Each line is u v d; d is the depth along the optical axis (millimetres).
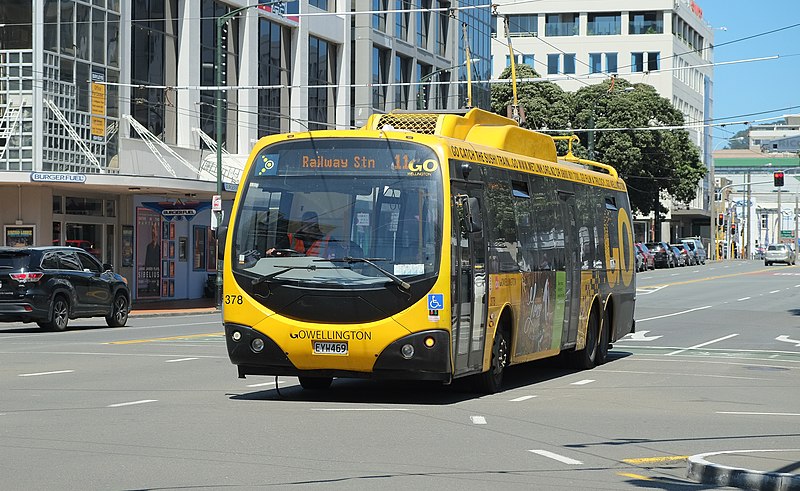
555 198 19047
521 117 29797
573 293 19641
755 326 32406
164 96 45094
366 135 14680
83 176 37594
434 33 66938
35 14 38938
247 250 14664
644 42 106375
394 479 9219
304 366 14430
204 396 15234
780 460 9984
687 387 17516
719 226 126750
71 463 9781
